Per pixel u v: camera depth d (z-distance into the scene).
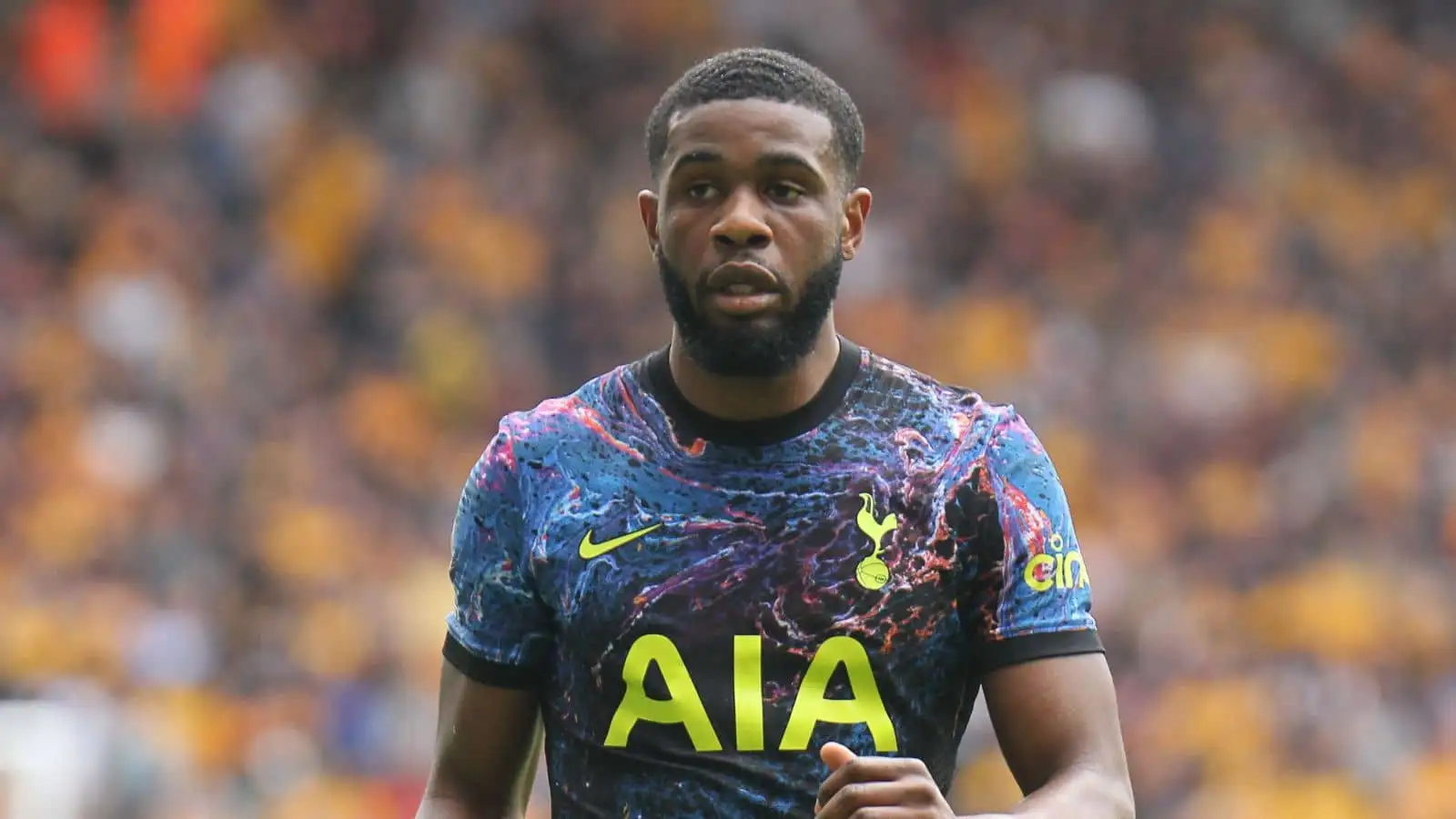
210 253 44.78
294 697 32.06
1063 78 55.22
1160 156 54.59
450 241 46.94
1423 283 52.28
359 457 40.59
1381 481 44.22
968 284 49.66
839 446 8.37
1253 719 36.47
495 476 8.61
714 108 8.17
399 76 50.00
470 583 8.64
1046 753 8.20
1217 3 57.91
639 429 8.51
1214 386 46.28
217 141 47.06
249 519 37.22
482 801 8.75
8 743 22.33
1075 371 47.00
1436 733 38.16
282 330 43.19
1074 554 8.42
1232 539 42.50
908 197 51.22
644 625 8.19
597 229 48.62
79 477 36.94
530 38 52.28
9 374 39.50
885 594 8.16
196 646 33.06
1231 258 51.22
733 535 8.24
